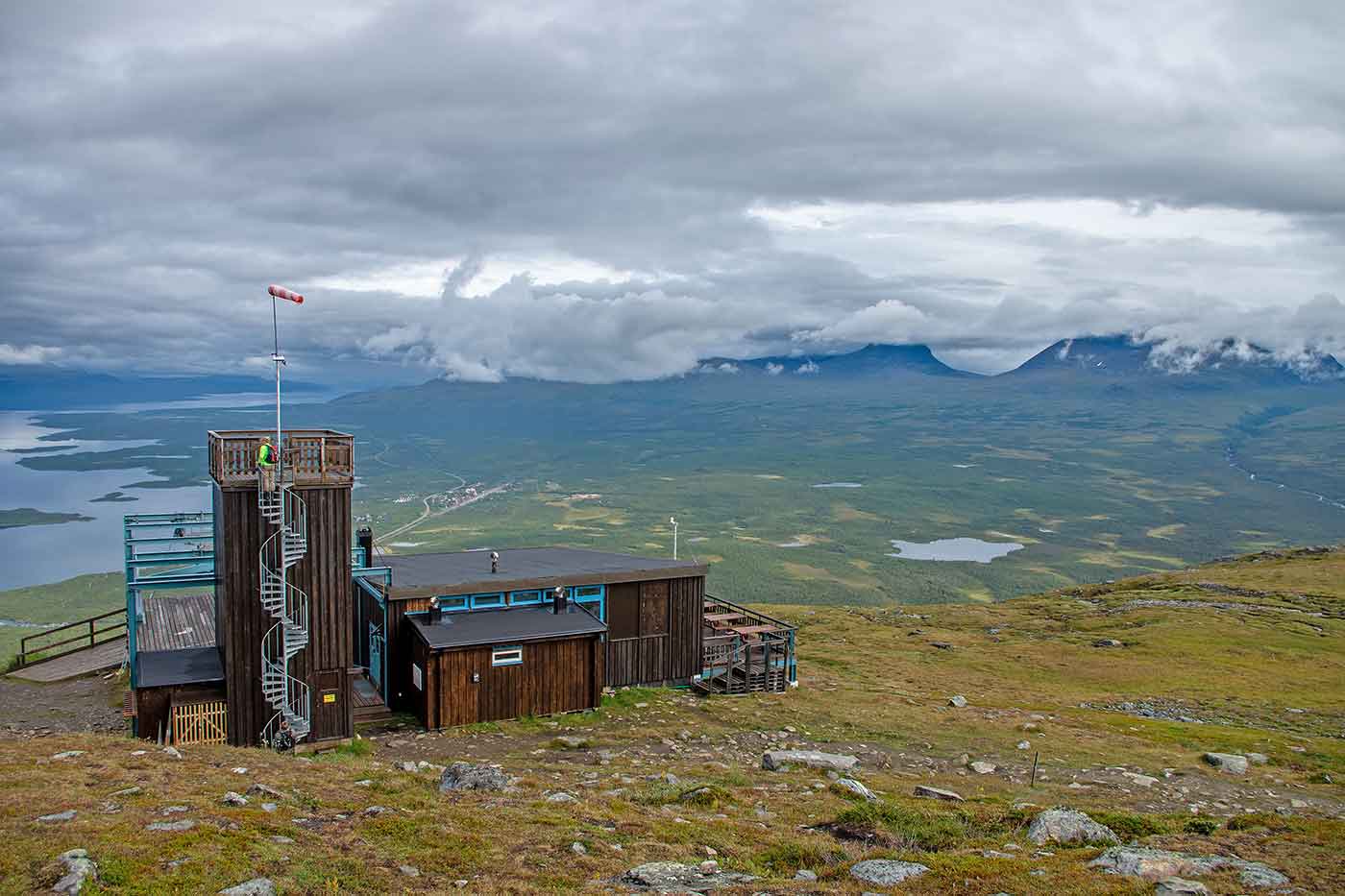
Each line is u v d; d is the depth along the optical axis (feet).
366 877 39.68
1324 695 139.64
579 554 132.16
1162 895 37.86
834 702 115.75
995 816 56.13
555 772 73.00
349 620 89.51
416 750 84.64
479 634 97.50
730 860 46.24
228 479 85.15
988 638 200.13
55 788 48.14
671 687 116.98
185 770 55.98
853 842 50.08
